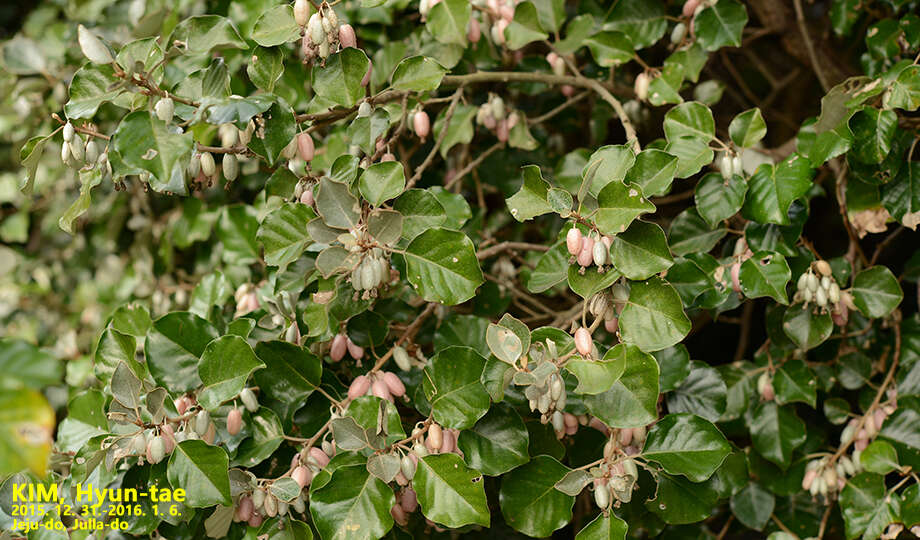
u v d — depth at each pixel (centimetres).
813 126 145
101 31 174
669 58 156
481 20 157
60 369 123
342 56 139
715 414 143
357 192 138
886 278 148
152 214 189
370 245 134
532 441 142
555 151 176
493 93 156
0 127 185
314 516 132
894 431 150
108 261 198
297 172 147
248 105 133
